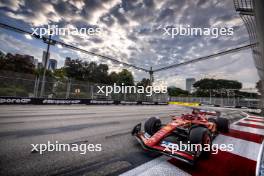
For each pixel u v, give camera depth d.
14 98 11.64
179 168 2.40
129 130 4.89
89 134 4.23
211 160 2.77
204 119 4.09
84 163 2.47
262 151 1.73
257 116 11.56
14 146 3.05
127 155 2.87
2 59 26.38
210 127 3.76
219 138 4.29
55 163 2.43
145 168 2.37
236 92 57.16
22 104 12.05
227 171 2.36
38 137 3.73
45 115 7.23
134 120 7.01
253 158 2.91
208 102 41.66
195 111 4.62
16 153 2.73
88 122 6.02
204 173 2.27
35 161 2.46
